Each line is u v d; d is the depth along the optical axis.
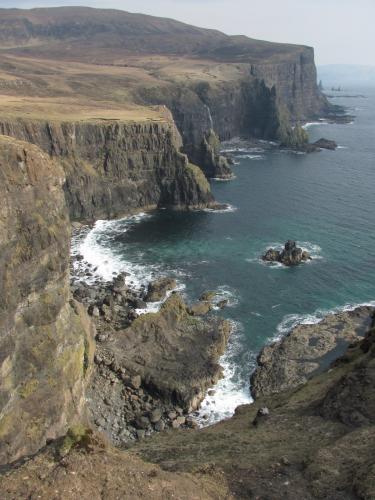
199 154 174.75
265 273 97.06
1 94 172.62
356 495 28.78
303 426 40.09
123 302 85.38
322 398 44.78
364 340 58.19
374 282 92.69
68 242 50.62
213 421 58.66
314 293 88.94
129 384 62.56
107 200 132.50
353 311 80.00
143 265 102.00
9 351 40.38
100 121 134.62
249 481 31.12
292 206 138.75
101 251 109.31
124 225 127.12
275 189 156.38
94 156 132.88
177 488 27.62
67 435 29.17
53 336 46.41
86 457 27.77
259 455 35.38
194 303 84.94
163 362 66.44
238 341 74.38
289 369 65.75
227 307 84.00
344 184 159.62
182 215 134.50
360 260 102.06
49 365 45.19
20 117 122.69
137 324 71.44
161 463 37.22
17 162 44.12
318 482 30.44
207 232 121.06
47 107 146.88
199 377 63.84
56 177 49.69
